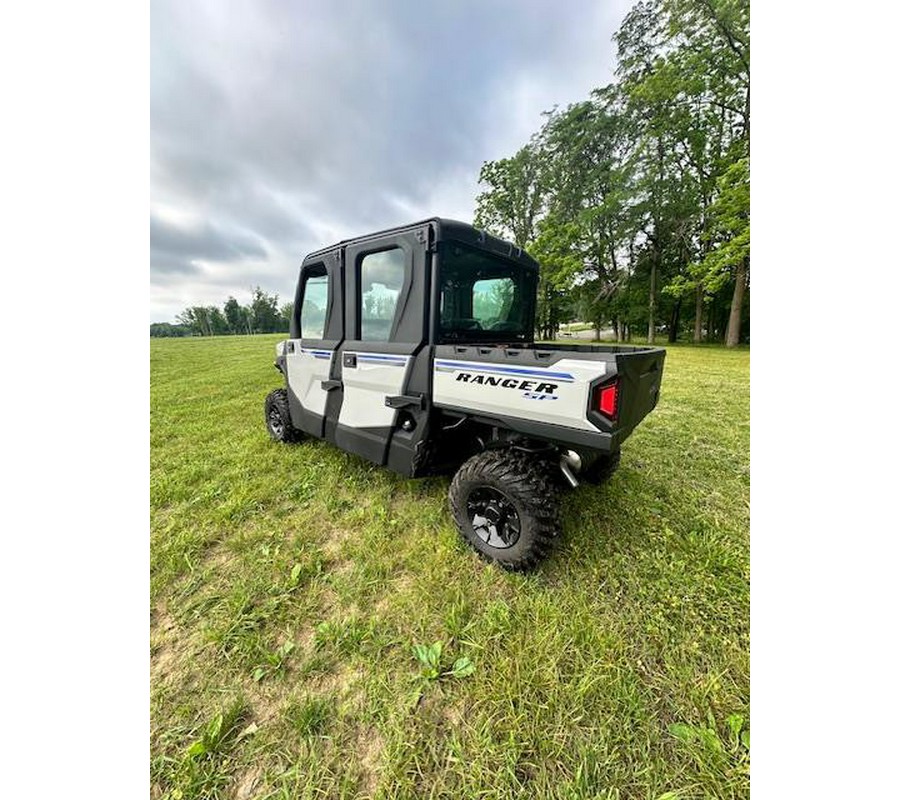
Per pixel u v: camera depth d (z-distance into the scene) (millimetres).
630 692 1288
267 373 9734
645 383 1813
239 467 3248
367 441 2584
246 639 1512
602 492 2713
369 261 2471
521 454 1952
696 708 1253
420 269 2127
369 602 1724
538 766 1109
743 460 3352
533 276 2881
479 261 2414
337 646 1489
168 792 1083
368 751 1161
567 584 1804
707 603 1683
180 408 5762
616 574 1864
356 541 2191
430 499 2646
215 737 1175
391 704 1272
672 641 1498
